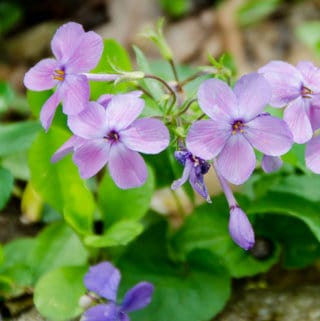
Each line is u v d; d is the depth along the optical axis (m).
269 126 0.36
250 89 0.36
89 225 0.42
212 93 0.36
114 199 0.42
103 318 0.37
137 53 0.41
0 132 0.44
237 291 0.43
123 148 0.37
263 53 0.61
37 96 0.43
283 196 0.42
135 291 0.37
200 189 0.37
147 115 0.40
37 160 0.41
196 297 0.41
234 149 0.37
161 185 0.44
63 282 0.40
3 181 0.43
